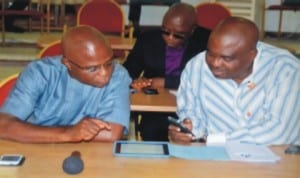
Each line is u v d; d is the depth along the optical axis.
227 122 1.73
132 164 1.38
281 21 7.48
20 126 1.57
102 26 4.96
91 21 4.94
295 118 1.66
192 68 1.82
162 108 2.32
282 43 7.00
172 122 1.79
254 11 7.18
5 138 1.57
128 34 5.39
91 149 1.51
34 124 1.63
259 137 1.63
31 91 1.65
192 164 1.40
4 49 6.15
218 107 1.74
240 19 1.56
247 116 1.70
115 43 4.05
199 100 1.80
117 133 1.64
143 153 1.46
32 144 1.54
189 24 2.61
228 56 1.51
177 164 1.40
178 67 2.77
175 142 1.66
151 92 2.57
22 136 1.55
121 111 1.70
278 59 1.72
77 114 1.71
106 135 1.62
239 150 1.52
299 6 7.06
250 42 1.52
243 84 1.70
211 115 1.76
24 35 6.83
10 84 1.97
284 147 1.60
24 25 7.11
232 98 1.72
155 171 1.34
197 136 1.71
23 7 6.72
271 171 1.37
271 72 1.70
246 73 1.68
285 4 7.14
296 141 1.66
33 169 1.32
